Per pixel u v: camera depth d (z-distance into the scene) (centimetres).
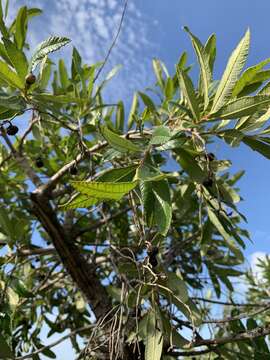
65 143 91
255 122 53
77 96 71
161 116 79
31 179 74
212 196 68
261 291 107
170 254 83
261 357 69
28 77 50
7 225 71
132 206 58
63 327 98
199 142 57
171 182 82
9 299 72
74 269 72
